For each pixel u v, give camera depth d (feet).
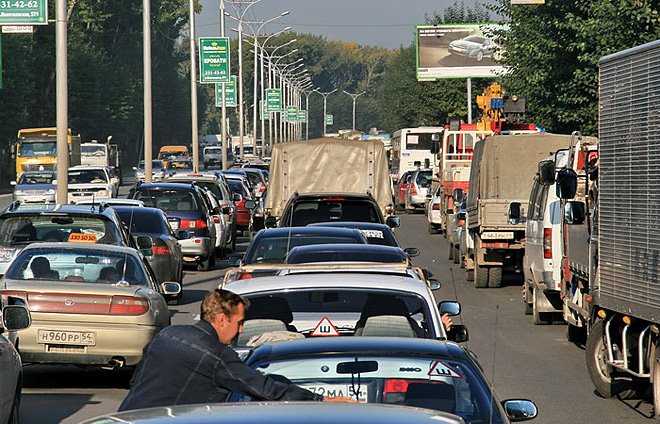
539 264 165.48
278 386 55.83
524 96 341.62
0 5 270.26
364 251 112.27
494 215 211.41
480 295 208.74
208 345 59.47
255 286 79.20
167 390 59.00
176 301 193.77
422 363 57.82
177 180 313.73
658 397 101.14
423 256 290.97
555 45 284.41
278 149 246.68
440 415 37.65
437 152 375.86
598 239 115.03
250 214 367.25
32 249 123.85
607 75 113.70
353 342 59.82
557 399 113.70
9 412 83.46
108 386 120.47
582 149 147.74
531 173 225.15
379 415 36.63
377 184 246.06
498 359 137.90
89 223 157.28
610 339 112.78
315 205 189.37
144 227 195.72
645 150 102.22
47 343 114.32
